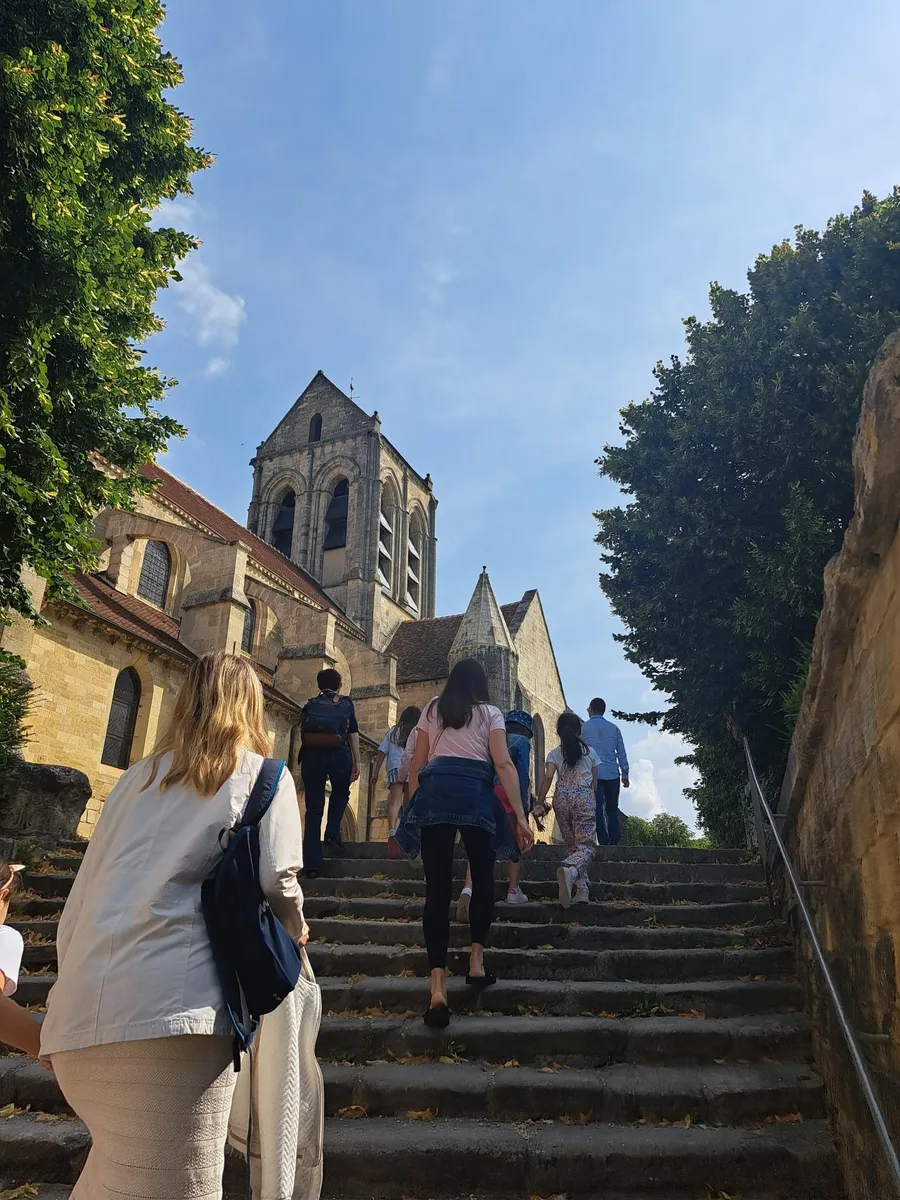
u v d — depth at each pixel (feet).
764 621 32.35
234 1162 12.09
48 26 33.76
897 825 9.11
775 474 33.47
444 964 15.97
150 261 41.11
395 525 164.55
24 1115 13.73
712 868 26.16
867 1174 10.55
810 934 13.38
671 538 36.70
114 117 34.14
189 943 7.27
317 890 24.41
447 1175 12.16
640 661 41.42
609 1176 12.09
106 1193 6.66
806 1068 14.74
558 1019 16.14
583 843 23.20
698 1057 15.23
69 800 31.14
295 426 168.25
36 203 30.04
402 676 131.03
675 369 41.04
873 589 10.03
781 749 36.35
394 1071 14.52
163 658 68.23
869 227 32.78
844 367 31.55
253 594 98.84
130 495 40.86
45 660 56.90
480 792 16.87
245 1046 7.22
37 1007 17.79
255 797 8.20
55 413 35.29
